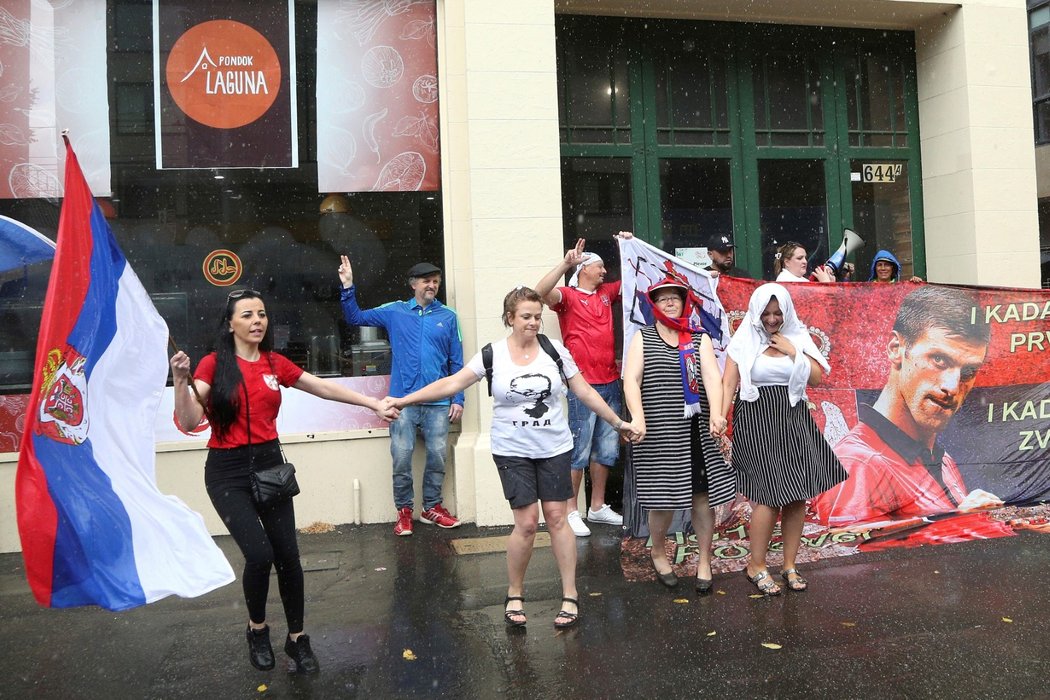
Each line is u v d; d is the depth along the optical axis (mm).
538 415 4711
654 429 5129
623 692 3916
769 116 8516
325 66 7121
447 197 7230
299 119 7090
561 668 4188
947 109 8477
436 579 5621
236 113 7012
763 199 8484
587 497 7773
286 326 7062
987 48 8289
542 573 5691
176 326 6898
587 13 8125
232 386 4168
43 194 6742
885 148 8750
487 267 7062
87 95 6805
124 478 4137
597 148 8156
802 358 5102
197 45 6945
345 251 7164
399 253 7238
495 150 7070
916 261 8805
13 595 5531
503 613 4953
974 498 6688
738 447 5266
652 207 8258
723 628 4637
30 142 6727
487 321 7055
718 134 8406
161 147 6902
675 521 6492
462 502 7082
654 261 6934
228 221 6992
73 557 3865
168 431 6789
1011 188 8328
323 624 4871
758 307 5148
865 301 6789
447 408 6980
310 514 7020
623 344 6953
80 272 4059
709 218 8375
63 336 3936
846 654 4242
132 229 6852
